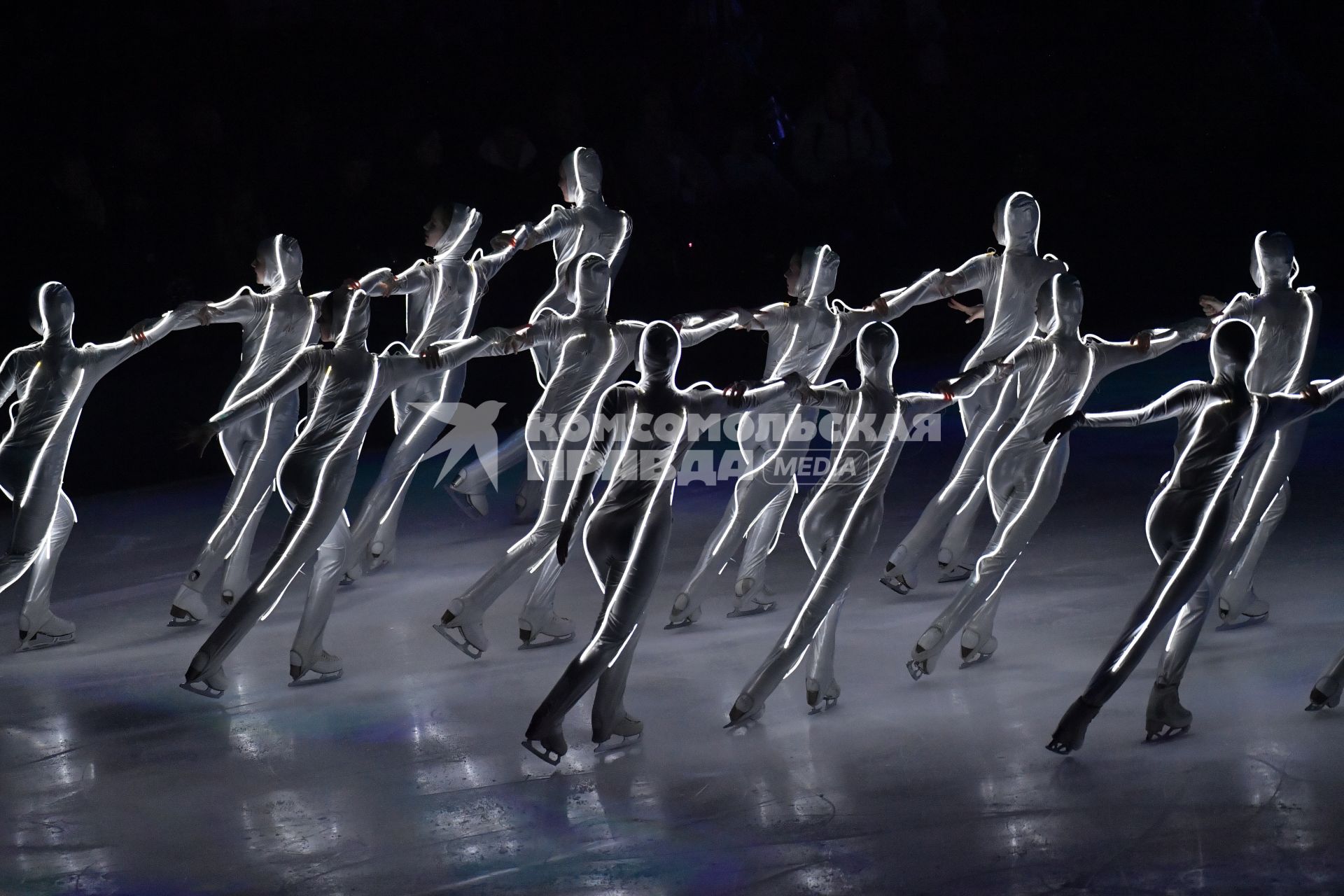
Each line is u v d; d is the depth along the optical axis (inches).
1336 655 764.0
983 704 741.9
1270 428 674.2
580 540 1119.0
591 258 937.5
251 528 1005.2
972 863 552.1
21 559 906.7
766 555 948.6
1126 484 1217.4
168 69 1886.1
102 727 769.6
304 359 813.9
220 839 613.9
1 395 913.5
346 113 1886.1
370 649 898.1
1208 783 616.7
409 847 594.6
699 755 688.4
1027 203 1016.2
